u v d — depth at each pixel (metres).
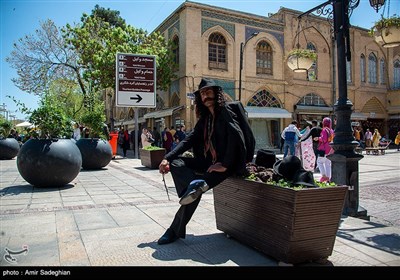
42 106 7.86
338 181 5.31
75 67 25.08
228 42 23.86
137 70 14.62
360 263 3.23
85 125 12.77
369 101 30.97
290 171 3.38
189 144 3.97
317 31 27.42
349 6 5.42
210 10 23.12
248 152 3.74
